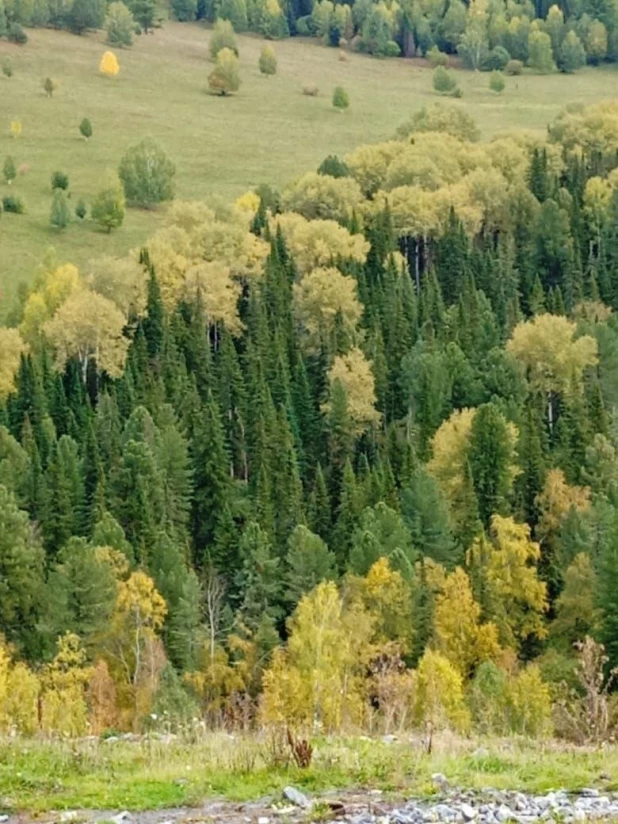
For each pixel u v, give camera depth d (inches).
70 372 4933.6
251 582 3083.2
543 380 4687.5
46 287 5442.9
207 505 3868.1
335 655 1964.8
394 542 3139.8
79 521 3604.8
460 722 1332.4
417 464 3809.1
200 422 4180.6
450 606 2694.4
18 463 3767.2
